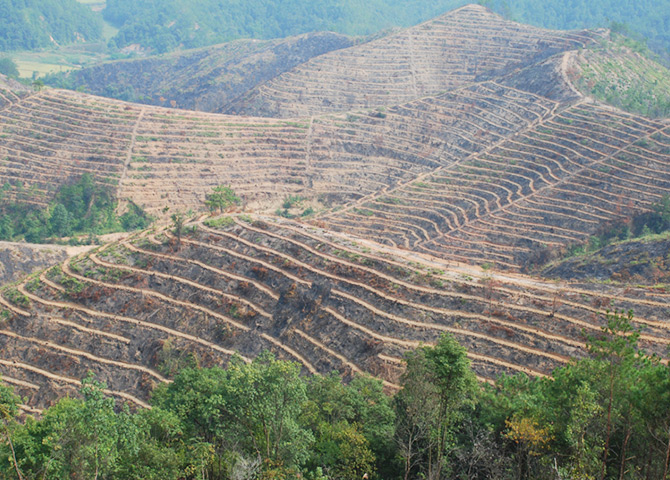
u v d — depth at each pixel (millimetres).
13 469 49062
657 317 72750
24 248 138875
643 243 107500
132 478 44625
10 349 95000
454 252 141625
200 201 188625
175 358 88688
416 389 49750
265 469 46875
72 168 190625
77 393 87625
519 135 180375
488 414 51688
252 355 86188
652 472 42594
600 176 152125
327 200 194625
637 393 42062
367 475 51094
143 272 101312
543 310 77750
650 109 182875
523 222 146625
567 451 45594
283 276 94125
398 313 82688
